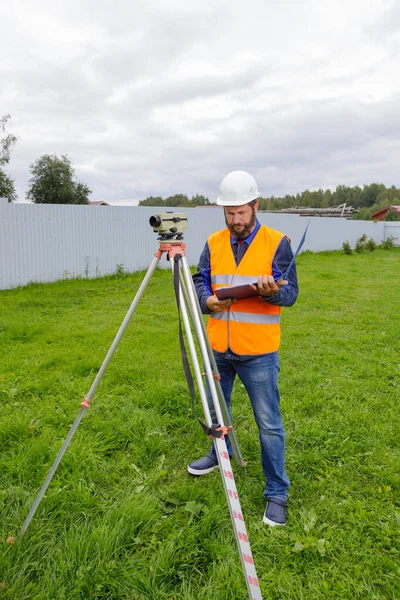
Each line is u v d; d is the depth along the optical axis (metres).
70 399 4.02
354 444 3.22
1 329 6.41
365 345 5.84
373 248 25.00
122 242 12.98
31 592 1.94
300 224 21.33
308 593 1.97
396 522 2.40
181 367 4.88
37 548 2.17
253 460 3.07
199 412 3.74
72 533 2.23
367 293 10.35
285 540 2.30
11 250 10.47
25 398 4.05
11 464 2.85
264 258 2.29
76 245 11.86
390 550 2.21
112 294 9.93
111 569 2.04
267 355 2.37
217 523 2.38
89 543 2.15
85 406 2.18
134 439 3.29
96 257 12.38
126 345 5.71
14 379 4.44
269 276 1.99
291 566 2.14
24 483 2.70
